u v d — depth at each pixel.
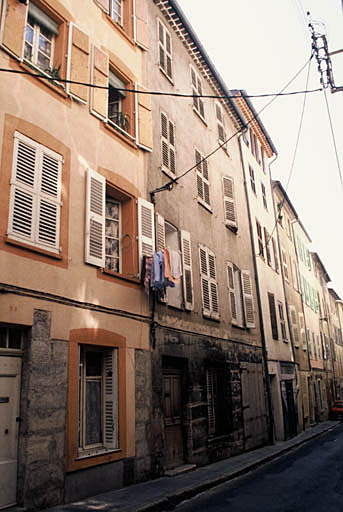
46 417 7.14
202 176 15.37
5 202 7.18
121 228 10.54
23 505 6.52
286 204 28.84
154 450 9.73
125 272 10.16
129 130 11.28
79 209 8.80
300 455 14.56
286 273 25.86
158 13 14.23
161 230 11.59
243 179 20.08
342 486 9.24
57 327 7.70
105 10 11.03
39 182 7.92
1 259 6.91
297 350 24.56
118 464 8.59
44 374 7.27
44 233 7.80
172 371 11.50
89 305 8.52
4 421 6.72
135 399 9.38
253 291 18.38
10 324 6.98
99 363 9.17
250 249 19.09
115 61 11.11
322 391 32.19
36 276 7.48
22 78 8.08
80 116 9.37
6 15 7.98
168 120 13.39
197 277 13.47
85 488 7.70
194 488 8.83
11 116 7.67
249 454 14.23
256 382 16.80
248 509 7.47
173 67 14.63
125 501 7.45
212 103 17.92
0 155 7.29
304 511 7.24
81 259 8.58
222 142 18.02
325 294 43.53
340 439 18.88
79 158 9.08
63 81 8.38
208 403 13.23
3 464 6.52
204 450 12.02
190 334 12.30
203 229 14.62
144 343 10.04
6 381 6.90
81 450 8.19
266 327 19.05
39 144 8.12
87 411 8.62
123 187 10.34
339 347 48.00
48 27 9.45
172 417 11.16
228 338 14.91
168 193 12.53
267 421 17.19
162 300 10.97
